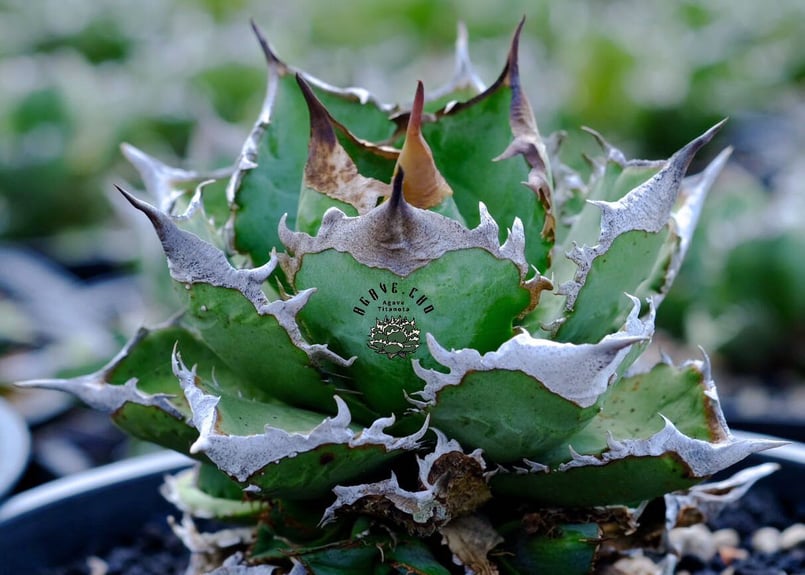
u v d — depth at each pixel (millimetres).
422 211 360
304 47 1573
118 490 524
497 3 1683
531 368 354
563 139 437
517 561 395
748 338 864
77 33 1703
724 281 876
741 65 1521
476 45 1576
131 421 398
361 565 387
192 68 1329
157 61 1453
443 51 1659
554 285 397
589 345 351
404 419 378
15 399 845
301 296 369
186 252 369
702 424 391
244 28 1646
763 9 1857
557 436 369
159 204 425
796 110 1644
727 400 765
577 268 377
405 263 363
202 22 1889
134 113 1226
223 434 362
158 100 1271
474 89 421
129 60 1668
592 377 355
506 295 369
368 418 386
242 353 381
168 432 397
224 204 435
